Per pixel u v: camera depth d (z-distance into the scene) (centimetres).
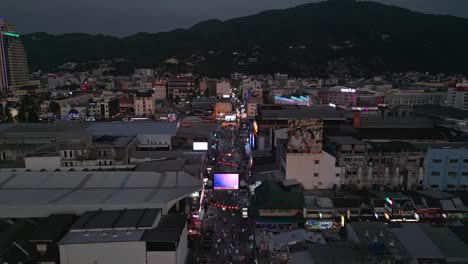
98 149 12656
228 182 13112
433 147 12000
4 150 13838
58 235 7656
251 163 15738
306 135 11462
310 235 8169
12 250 7238
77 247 7069
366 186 11575
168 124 18125
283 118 18362
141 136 16088
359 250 6988
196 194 11175
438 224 8425
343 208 9900
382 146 12012
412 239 7412
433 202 9962
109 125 17800
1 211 8900
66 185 10594
